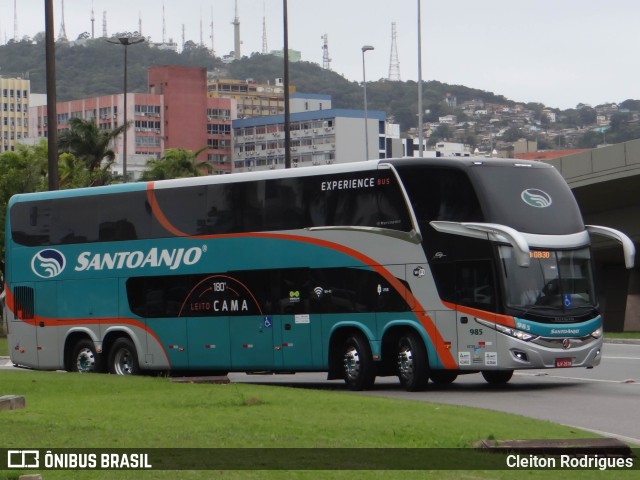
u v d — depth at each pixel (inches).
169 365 1379.2
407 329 1214.9
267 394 973.2
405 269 1211.2
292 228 1288.1
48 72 1708.9
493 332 1160.8
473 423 806.5
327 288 1257.4
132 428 745.6
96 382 1100.5
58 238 1494.8
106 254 1444.4
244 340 1316.4
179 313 1371.8
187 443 677.3
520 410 1013.2
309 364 1267.2
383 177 1232.2
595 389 1217.4
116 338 1439.5
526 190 1206.9
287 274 1288.1
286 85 2185.0
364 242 1237.7
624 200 2704.2
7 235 1546.5
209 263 1349.7
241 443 681.0
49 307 1496.1
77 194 1482.5
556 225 1204.5
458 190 1192.2
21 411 848.9
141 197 1418.6
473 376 1437.0
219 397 945.5
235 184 1337.4
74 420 788.0
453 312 1181.7
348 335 1250.6
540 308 1171.9
